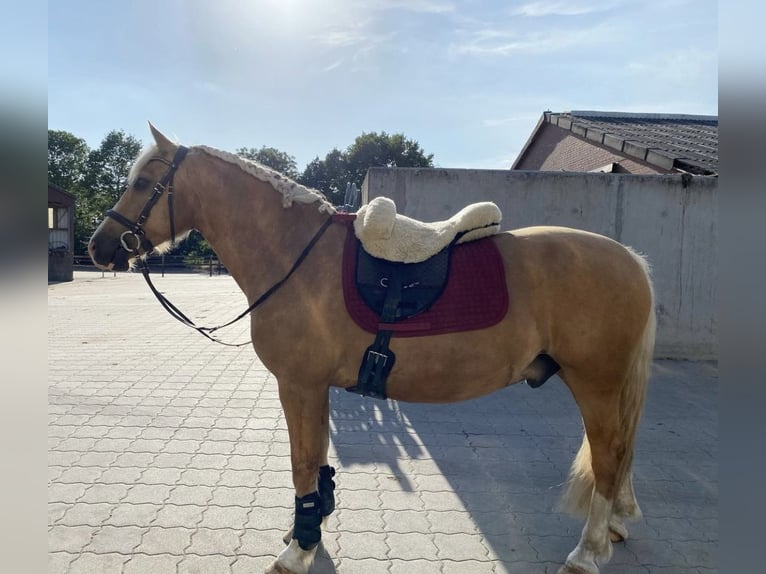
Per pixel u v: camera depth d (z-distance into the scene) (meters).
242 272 2.79
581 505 2.76
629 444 2.69
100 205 47.25
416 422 4.90
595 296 2.53
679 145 9.66
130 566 2.62
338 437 4.48
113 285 19.05
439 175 6.76
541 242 2.63
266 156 57.66
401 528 3.06
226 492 3.39
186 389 5.68
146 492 3.37
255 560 2.71
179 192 2.78
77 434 4.33
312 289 2.57
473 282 2.51
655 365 6.93
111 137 50.16
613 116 13.69
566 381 2.71
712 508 3.35
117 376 6.19
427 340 2.47
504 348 2.51
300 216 2.75
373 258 2.56
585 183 6.91
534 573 2.67
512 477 3.75
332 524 3.08
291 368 2.58
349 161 48.97
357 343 2.52
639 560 2.80
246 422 4.68
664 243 7.04
